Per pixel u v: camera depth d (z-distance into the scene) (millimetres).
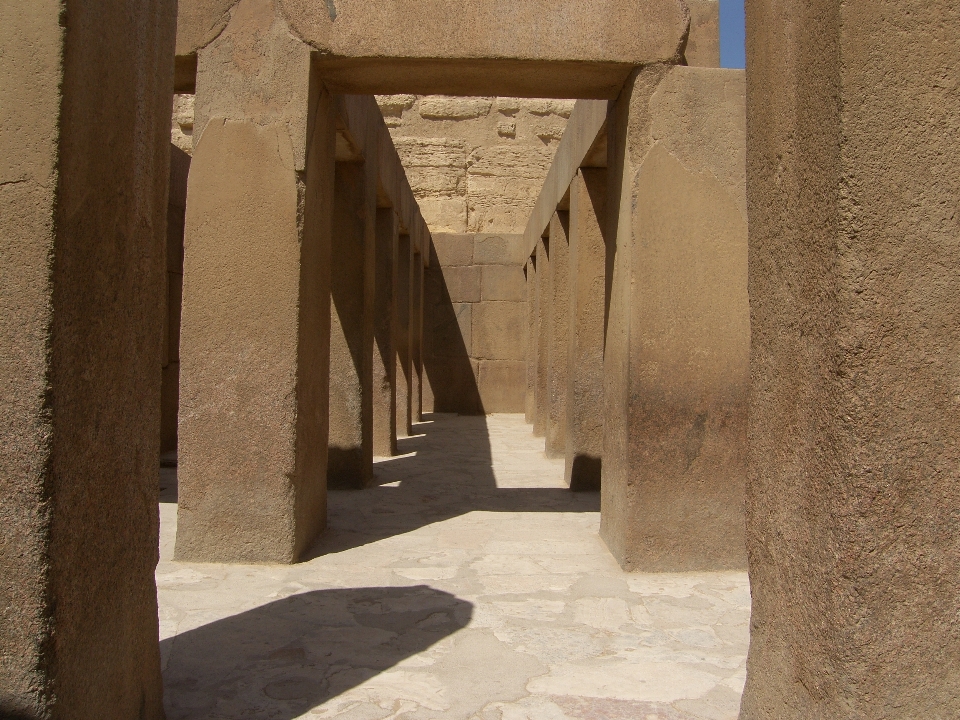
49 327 1758
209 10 4152
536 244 9750
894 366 1686
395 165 7902
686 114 4094
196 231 4121
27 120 1773
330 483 6141
